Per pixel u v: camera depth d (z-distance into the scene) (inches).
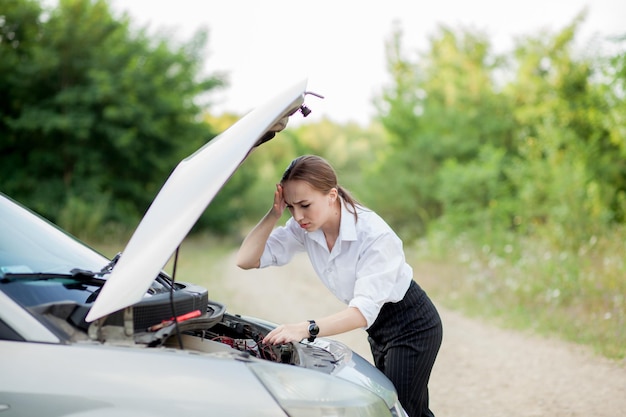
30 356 81.6
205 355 86.8
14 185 828.0
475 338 285.6
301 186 110.0
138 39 933.8
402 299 119.1
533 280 367.2
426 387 126.6
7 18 837.2
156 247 86.4
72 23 840.3
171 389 81.1
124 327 88.3
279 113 94.4
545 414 187.0
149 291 111.0
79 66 844.0
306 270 587.8
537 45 820.0
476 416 186.2
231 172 88.1
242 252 122.6
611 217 488.7
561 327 289.0
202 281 470.0
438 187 810.2
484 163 748.0
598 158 585.0
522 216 595.5
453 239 597.0
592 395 203.0
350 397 90.1
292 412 83.9
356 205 117.0
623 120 555.8
